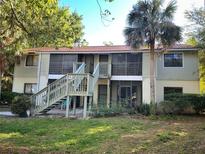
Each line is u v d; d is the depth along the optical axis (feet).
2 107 84.38
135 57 85.76
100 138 33.78
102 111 61.67
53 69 92.22
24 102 57.88
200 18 76.13
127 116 61.52
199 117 63.57
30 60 97.96
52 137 34.83
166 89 82.43
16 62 96.73
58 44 51.80
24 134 37.04
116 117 59.21
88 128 41.57
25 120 50.16
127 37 70.13
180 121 55.11
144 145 29.50
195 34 76.38
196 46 77.71
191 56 81.61
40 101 60.03
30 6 36.22
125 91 88.07
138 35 68.85
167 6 68.13
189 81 80.94
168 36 67.51
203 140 30.91
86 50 88.79
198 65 80.48
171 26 67.15
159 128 42.63
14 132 38.27
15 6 35.50
